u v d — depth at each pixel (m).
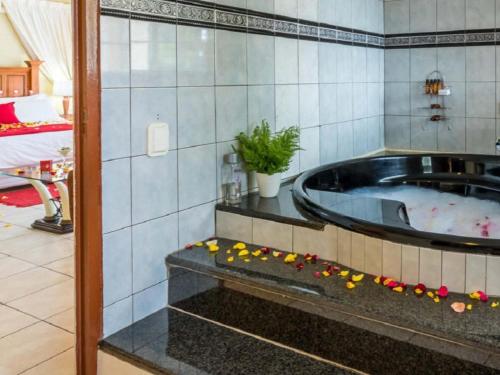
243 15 2.40
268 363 1.71
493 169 3.31
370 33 3.80
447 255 1.72
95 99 1.75
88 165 1.76
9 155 5.30
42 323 2.47
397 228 1.81
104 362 1.85
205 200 2.27
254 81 2.51
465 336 1.45
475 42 3.70
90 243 1.80
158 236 2.05
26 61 7.04
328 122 3.26
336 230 2.00
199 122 2.19
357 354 1.67
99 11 1.73
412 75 3.98
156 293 2.07
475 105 3.77
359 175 3.25
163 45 1.98
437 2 3.80
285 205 2.32
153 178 2.00
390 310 1.61
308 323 1.77
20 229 4.04
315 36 3.04
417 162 3.45
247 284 1.89
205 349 1.80
